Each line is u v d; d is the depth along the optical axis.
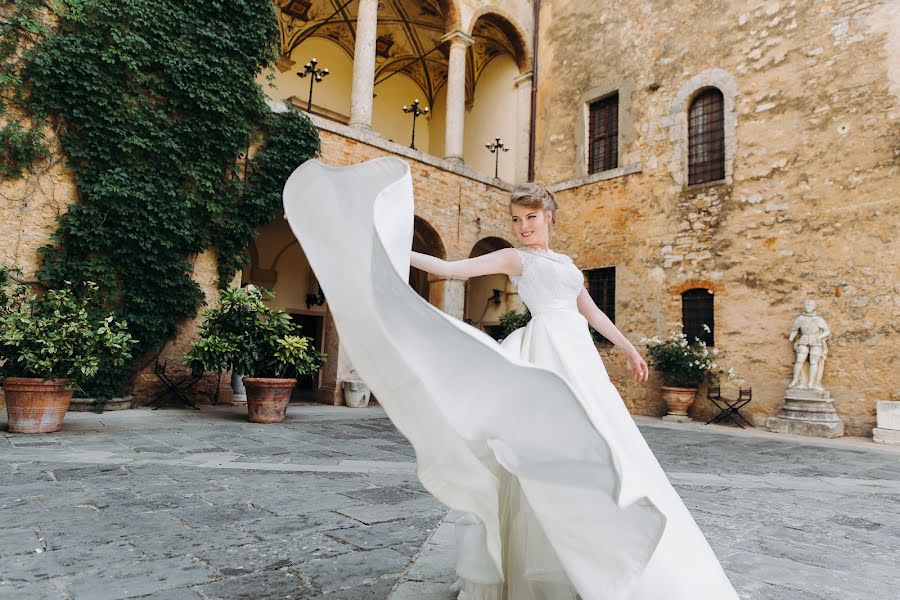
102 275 7.38
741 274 9.62
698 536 1.36
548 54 13.68
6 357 5.38
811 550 2.59
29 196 7.12
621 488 0.95
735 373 9.48
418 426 1.17
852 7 8.76
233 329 7.19
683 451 6.04
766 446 6.73
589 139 12.72
